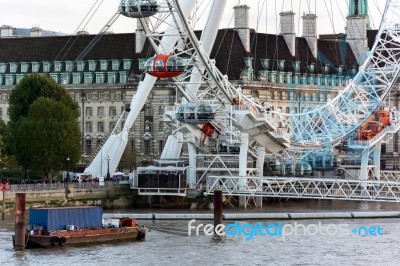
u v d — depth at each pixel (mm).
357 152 183250
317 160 183750
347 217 149875
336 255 115875
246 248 119875
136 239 125688
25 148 174375
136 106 179750
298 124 174875
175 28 151375
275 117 175000
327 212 153250
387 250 119312
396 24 177250
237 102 158250
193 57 147875
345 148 181125
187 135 165375
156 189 166625
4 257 112375
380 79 176375
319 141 175125
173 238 127188
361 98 175625
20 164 176500
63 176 188625
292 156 181375
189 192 165500
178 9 135250
